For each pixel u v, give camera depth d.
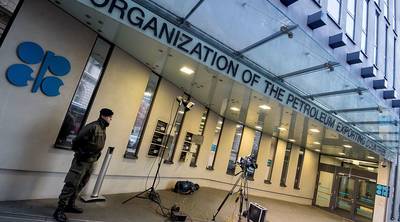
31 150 3.54
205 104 8.32
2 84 3.15
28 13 3.33
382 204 9.50
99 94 4.48
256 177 11.27
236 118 9.61
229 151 10.42
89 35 4.08
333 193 12.52
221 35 3.92
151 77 5.96
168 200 5.95
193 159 8.83
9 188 3.41
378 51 9.55
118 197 5.11
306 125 7.58
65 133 4.02
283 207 9.80
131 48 4.63
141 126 5.88
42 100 3.57
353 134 7.22
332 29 6.62
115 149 5.04
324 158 13.62
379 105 6.32
